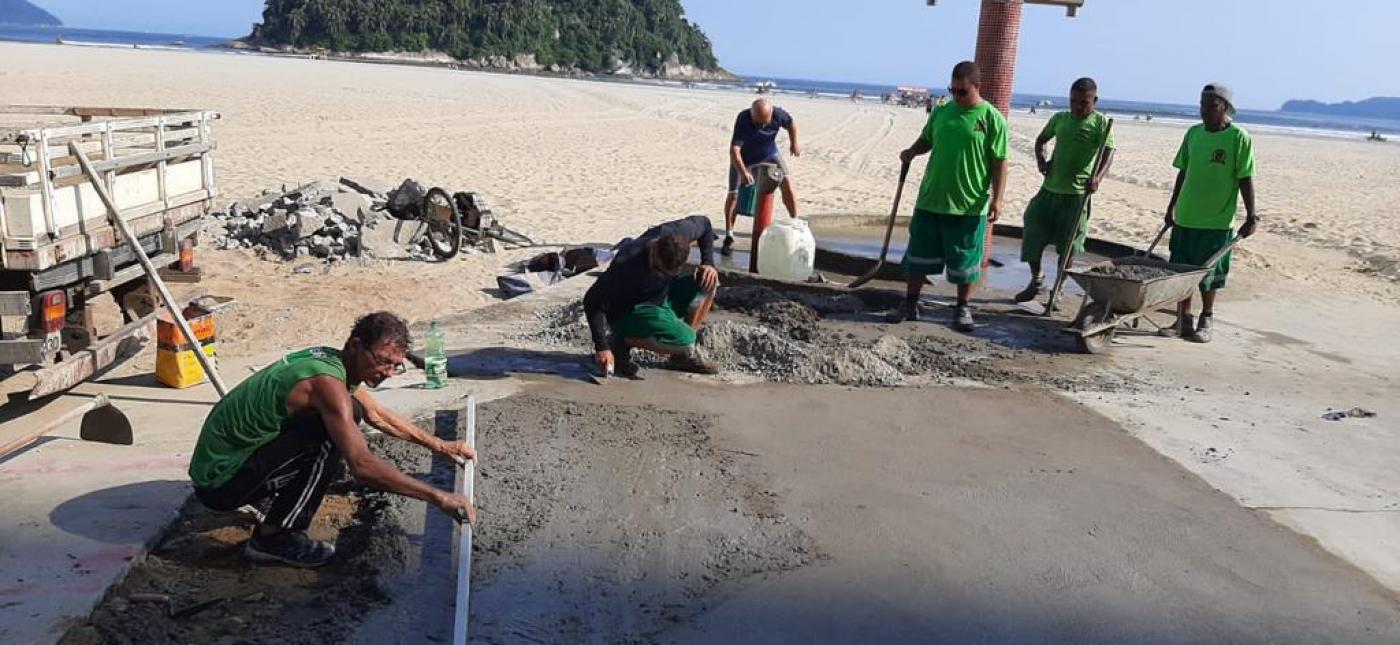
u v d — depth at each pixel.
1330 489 4.80
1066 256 7.97
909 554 4.03
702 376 6.18
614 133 26.05
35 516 4.04
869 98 87.06
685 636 3.45
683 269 6.32
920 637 3.48
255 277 9.37
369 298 8.87
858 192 17.66
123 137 7.34
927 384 6.20
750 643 3.42
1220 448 5.27
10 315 4.98
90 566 3.65
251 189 13.98
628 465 4.76
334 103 29.78
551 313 7.59
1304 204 18.80
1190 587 3.85
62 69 38.62
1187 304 7.53
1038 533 4.24
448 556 3.92
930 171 7.24
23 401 5.76
